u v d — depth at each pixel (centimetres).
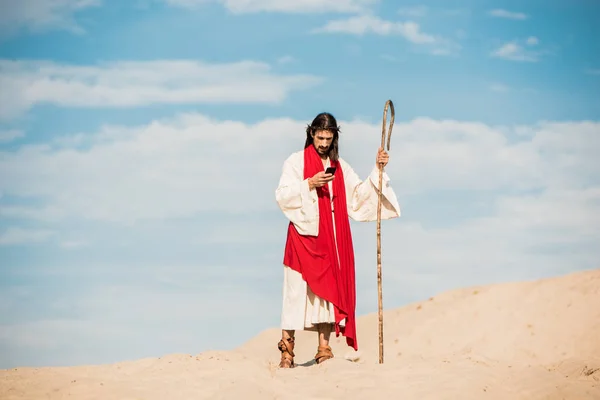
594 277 2212
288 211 1127
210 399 947
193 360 1112
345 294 1133
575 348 1920
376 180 1139
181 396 954
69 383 988
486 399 967
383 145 1140
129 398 945
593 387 1013
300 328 1130
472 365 1086
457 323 2127
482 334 2038
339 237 1138
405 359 1162
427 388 990
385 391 982
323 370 1072
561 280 2230
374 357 1977
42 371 1059
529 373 1050
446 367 1075
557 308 2086
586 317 2020
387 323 2234
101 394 953
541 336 1991
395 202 1157
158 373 1041
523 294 2203
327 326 1153
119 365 1103
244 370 1059
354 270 1154
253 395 954
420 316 2212
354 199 1167
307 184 1111
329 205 1138
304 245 1127
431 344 2039
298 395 973
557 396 984
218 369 1058
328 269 1124
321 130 1134
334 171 1106
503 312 2111
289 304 1138
